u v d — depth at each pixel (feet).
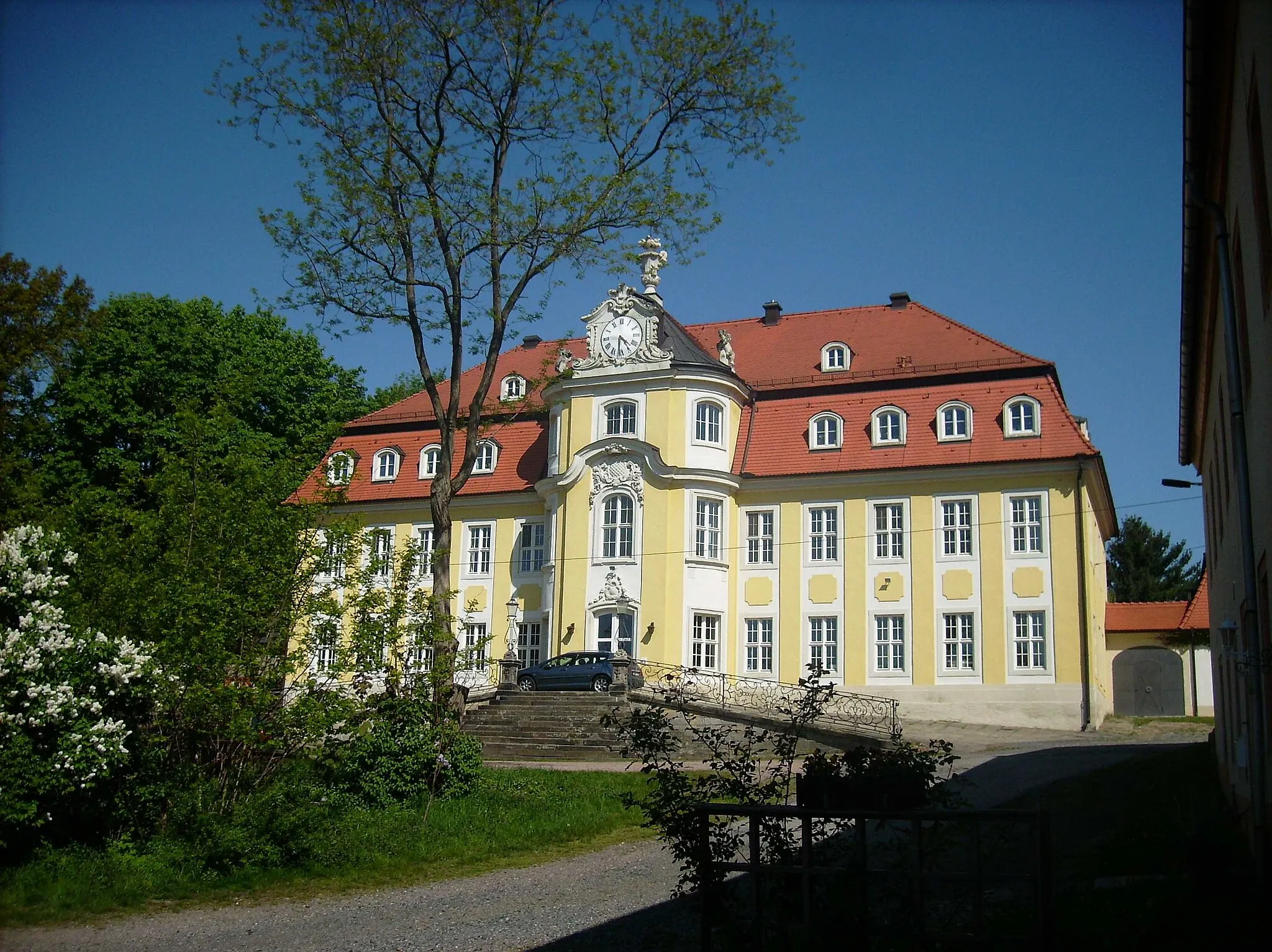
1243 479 44.93
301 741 53.67
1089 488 128.36
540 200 76.89
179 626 50.78
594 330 143.54
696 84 80.23
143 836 49.06
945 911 34.65
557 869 49.98
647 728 34.01
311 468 63.31
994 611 126.93
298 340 169.07
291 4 73.10
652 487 136.15
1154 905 33.47
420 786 62.34
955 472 130.52
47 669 45.21
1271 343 36.19
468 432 81.25
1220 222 45.47
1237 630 53.83
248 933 39.04
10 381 88.48
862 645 131.54
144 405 147.74
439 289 78.48
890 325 150.92
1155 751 86.53
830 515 136.36
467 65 77.46
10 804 42.75
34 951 36.50
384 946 36.83
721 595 136.56
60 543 49.16
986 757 88.53
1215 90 42.42
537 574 148.36
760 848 31.27
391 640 57.21
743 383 143.02
